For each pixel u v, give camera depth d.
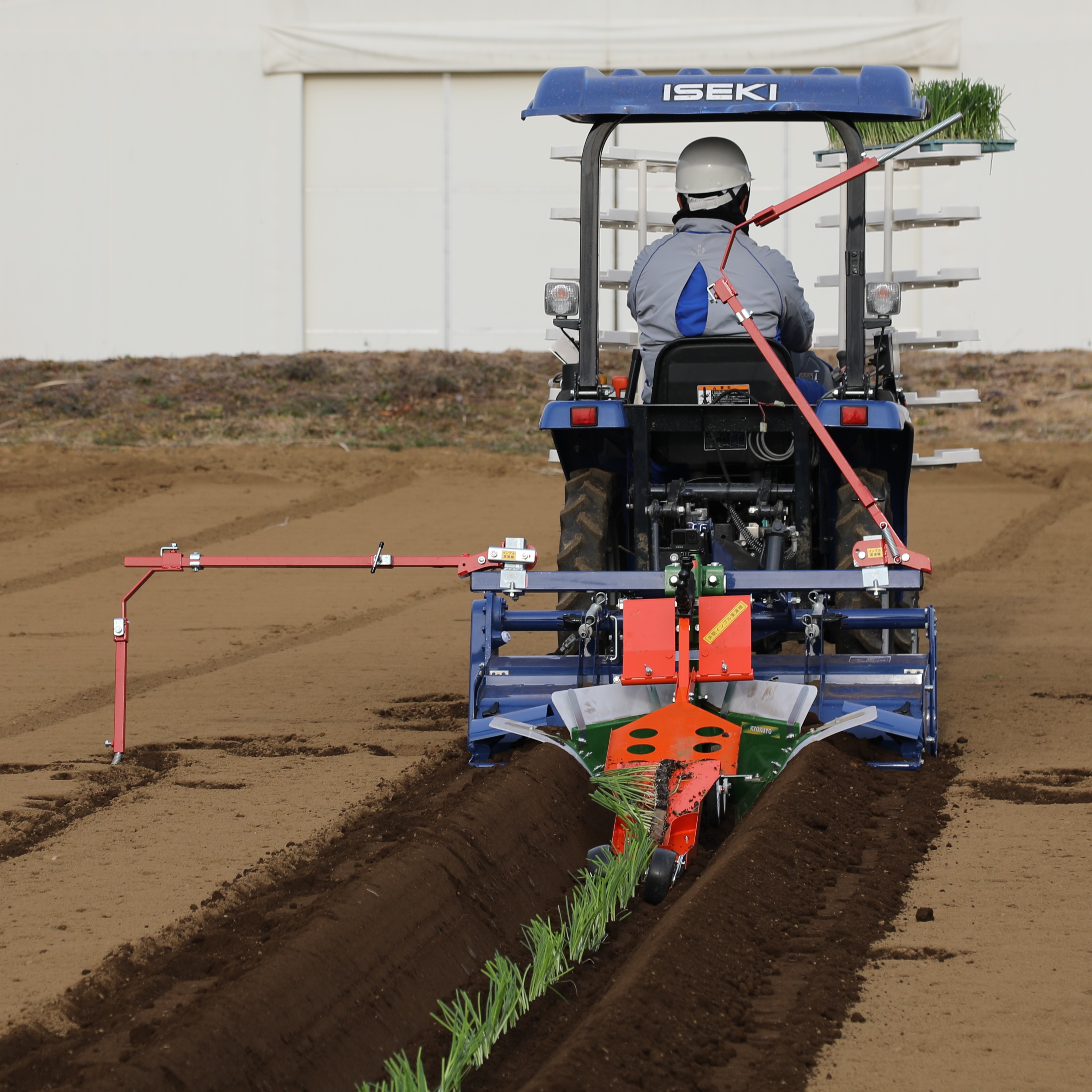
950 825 7.33
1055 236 32.72
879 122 13.70
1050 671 11.62
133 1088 4.37
